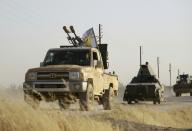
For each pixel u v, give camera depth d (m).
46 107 25.81
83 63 44.03
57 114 23.95
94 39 53.56
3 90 20.25
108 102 50.16
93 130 25.66
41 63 45.31
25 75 40.38
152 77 96.44
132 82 97.06
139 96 94.00
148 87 93.56
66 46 49.66
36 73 39.88
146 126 34.53
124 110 42.41
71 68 39.81
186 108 69.38
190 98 131.12
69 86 39.22
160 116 52.97
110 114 38.88
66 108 35.53
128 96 94.88
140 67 98.19
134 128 32.84
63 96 39.34
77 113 28.09
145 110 49.94
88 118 26.47
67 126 23.58
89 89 40.50
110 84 52.44
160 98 94.19
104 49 53.00
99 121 29.91
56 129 21.61
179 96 159.00
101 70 46.97
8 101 20.23
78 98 39.91
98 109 45.81
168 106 75.62
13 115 19.88
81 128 24.52
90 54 44.75
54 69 39.66
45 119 21.17
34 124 20.23
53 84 39.28
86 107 39.72
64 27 48.66
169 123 53.25
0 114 19.73
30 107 21.02
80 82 39.28
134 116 42.19
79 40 51.06
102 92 47.38
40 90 39.41
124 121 34.75
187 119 62.97
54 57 45.19
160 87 96.88
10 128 19.53
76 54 44.97
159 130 33.91
